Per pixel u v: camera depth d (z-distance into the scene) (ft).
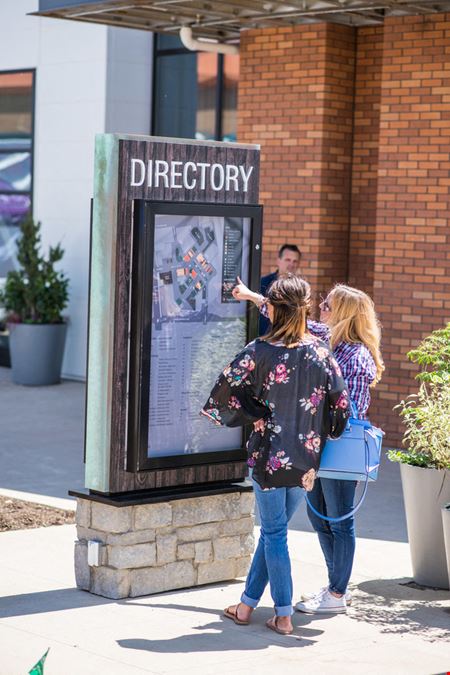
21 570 27.09
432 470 26.30
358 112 48.42
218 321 25.79
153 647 21.98
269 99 48.93
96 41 59.67
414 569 27.04
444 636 23.30
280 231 49.01
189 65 59.11
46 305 59.93
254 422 22.38
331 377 22.27
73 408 53.93
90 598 25.05
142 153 24.38
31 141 63.46
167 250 24.81
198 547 26.17
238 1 44.29
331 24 47.09
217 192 25.85
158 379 24.95
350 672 21.01
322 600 24.67
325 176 47.70
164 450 25.21
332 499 24.04
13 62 63.93
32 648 21.65
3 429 48.19
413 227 44.16
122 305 24.30
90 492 25.27
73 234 61.82
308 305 22.48
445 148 43.24
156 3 45.09
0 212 65.87
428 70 43.42
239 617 23.54
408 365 44.47
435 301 43.75
